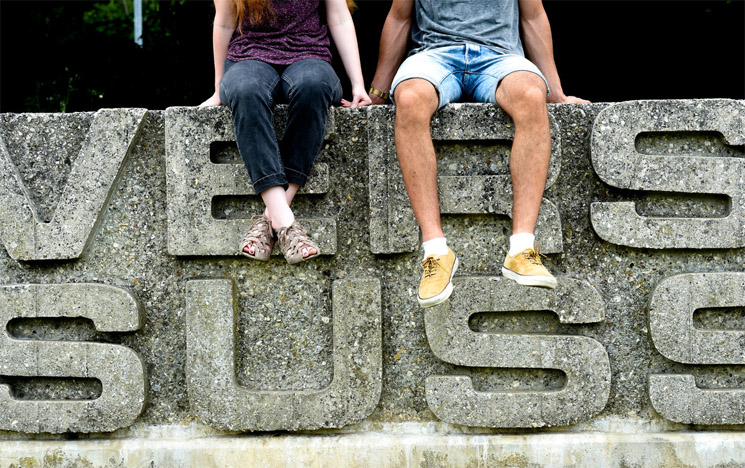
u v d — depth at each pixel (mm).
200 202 2326
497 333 2363
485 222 2377
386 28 2721
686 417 2334
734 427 2377
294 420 2354
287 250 2154
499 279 2336
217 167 2318
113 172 2357
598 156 2312
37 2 5262
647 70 5086
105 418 2363
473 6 2549
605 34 5000
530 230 2170
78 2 5551
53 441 2395
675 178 2312
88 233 2352
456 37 2523
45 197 2402
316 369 2391
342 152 2363
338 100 2393
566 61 5160
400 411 2398
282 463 2350
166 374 2400
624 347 2379
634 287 2375
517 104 2225
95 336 2402
